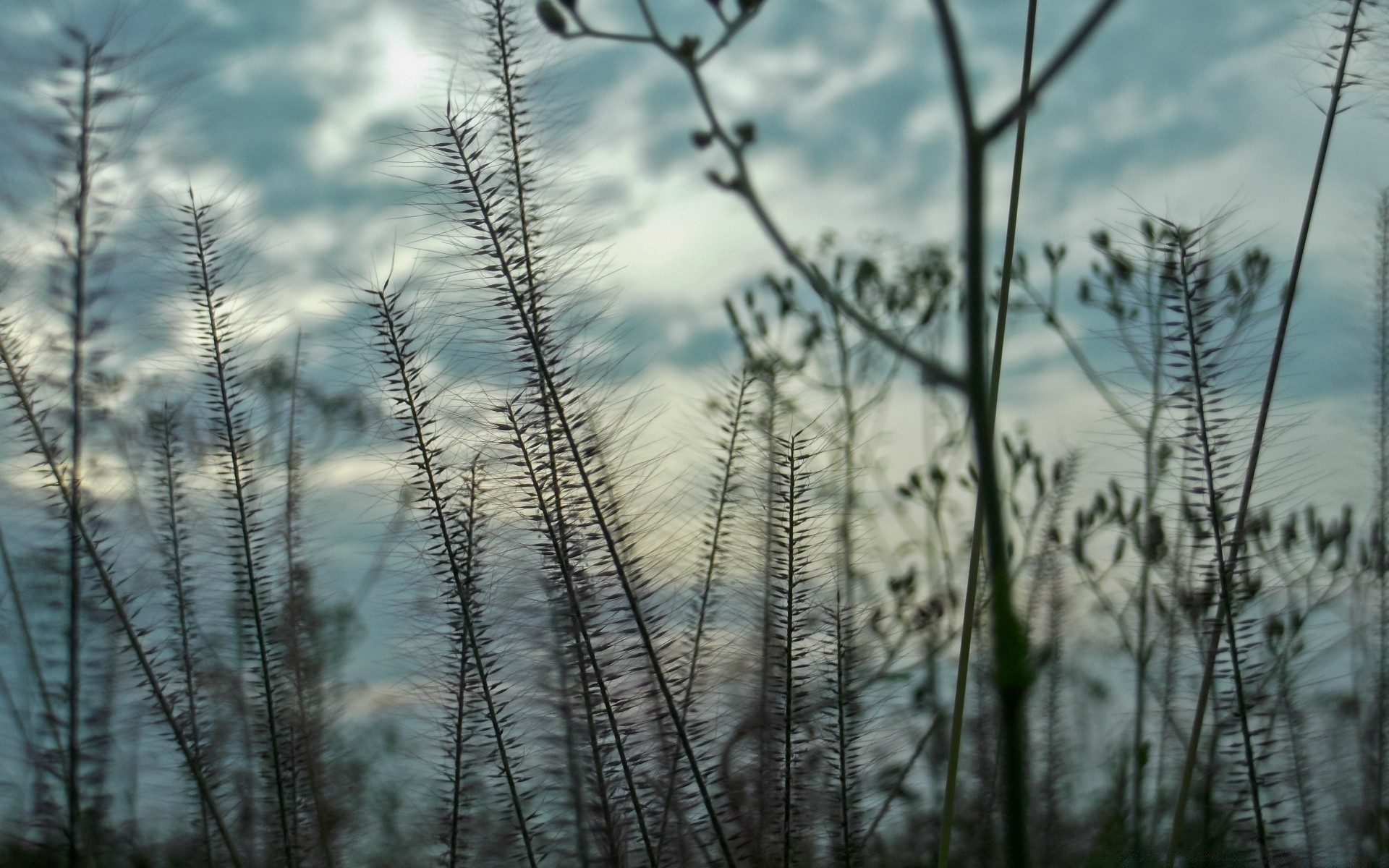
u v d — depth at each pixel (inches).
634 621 79.8
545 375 81.1
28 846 86.4
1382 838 92.8
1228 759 81.8
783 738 85.6
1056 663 107.1
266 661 93.3
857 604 90.7
